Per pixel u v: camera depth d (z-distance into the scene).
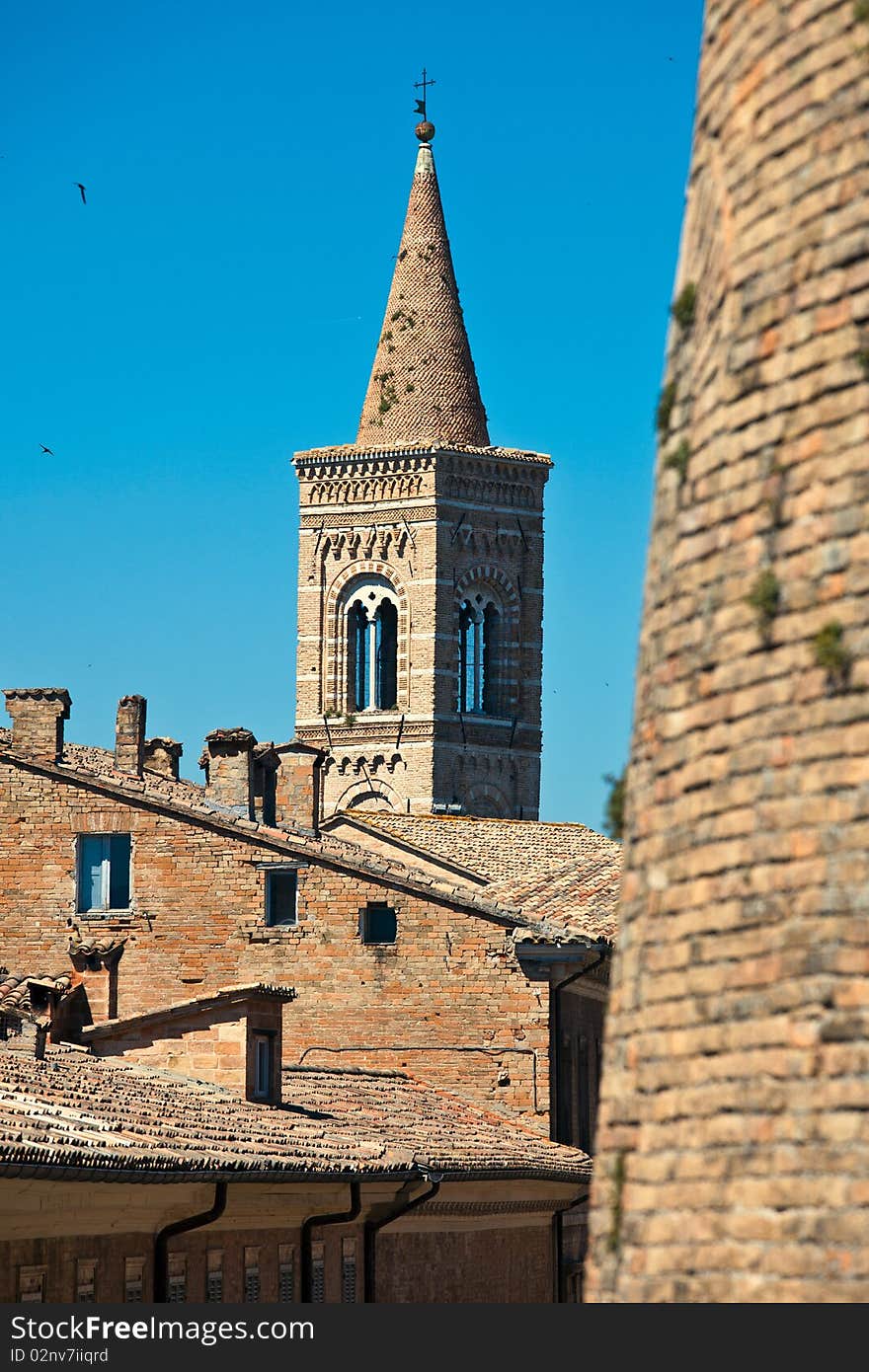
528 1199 71.44
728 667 23.19
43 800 86.56
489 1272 69.69
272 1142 59.59
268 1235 58.34
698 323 24.84
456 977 83.25
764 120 23.72
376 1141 65.25
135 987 85.12
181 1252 54.19
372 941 84.06
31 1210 46.94
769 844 22.28
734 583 23.27
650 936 24.12
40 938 85.94
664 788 24.20
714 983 22.83
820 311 22.48
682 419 24.91
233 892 85.19
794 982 21.73
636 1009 24.30
